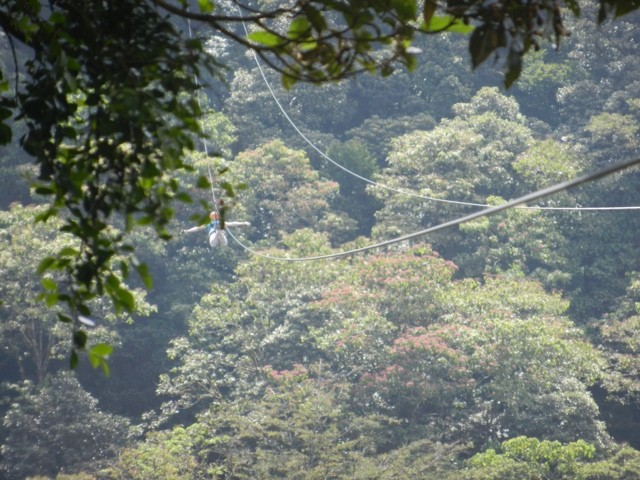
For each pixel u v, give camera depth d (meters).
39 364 75.50
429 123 106.19
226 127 88.31
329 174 101.06
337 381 69.25
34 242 71.81
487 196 92.94
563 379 70.12
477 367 68.94
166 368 85.00
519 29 7.88
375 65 8.76
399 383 67.81
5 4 9.08
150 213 8.66
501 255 87.56
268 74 103.81
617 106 103.94
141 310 74.19
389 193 90.94
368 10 8.42
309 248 79.19
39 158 8.34
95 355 8.50
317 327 74.94
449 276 72.38
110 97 8.44
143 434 81.75
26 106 8.49
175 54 8.59
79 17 8.65
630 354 79.25
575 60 114.12
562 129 107.12
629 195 94.62
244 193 87.50
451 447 61.53
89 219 8.57
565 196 91.56
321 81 8.81
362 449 65.00
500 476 60.06
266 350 74.62
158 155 8.44
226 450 61.84
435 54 111.94
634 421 84.88
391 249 86.50
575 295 87.88
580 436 69.19
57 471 70.88
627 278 90.12
